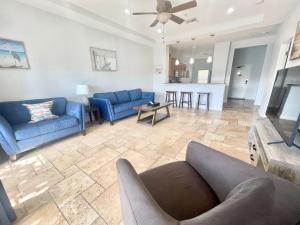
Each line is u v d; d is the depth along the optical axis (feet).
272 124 6.38
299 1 8.36
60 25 10.36
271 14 10.39
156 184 3.34
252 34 15.25
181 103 19.02
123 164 2.85
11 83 8.54
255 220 1.39
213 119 13.12
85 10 10.71
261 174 2.75
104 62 13.87
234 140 8.77
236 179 2.87
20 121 8.22
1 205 3.54
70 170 6.08
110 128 11.09
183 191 3.20
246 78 25.70
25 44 8.84
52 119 8.62
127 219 2.33
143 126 11.45
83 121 9.57
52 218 4.00
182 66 27.58
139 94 17.08
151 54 20.16
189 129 10.70
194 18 12.29
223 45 18.62
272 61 14.20
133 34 15.67
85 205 4.39
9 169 6.21
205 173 3.56
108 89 14.71
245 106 19.06
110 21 12.75
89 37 12.31
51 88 10.33
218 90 16.61
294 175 3.78
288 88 4.86
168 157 7.06
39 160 6.84
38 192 4.92
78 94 11.69
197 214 2.71
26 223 3.87
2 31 7.95
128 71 16.83
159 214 1.59
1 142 6.42
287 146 4.60
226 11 11.16
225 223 1.28
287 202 2.38
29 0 8.42
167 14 8.62
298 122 3.97
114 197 4.67
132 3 9.88
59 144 8.45
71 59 11.27
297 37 8.05
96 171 6.00
